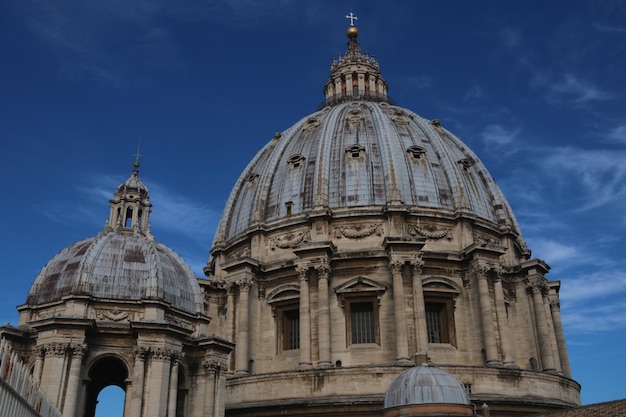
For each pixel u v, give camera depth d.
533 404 54.00
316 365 56.91
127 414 40.59
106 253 46.41
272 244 67.69
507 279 66.06
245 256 66.88
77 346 40.88
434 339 60.91
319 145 73.31
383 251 61.16
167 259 49.00
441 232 65.25
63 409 39.31
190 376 45.81
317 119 80.56
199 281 67.25
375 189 68.00
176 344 43.41
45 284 46.00
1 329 42.44
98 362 44.69
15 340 42.81
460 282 62.66
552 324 65.94
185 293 48.09
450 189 69.88
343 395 52.91
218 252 74.19
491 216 72.12
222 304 67.75
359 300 60.62
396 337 56.88
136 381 41.03
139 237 49.34
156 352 42.16
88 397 47.31
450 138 83.12
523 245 76.50
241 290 63.41
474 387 54.19
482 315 59.31
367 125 76.19
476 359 59.41
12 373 22.17
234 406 55.31
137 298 44.53
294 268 63.50
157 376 41.66
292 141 79.25
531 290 64.81
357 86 94.31
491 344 57.91
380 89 95.69
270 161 76.56
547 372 60.22
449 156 73.50
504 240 70.38
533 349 62.88
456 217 66.12
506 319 60.69
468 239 65.25
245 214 73.75
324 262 60.25
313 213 65.00
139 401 40.56
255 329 63.41
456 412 40.47
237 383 57.34
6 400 21.56
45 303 44.50
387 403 42.50
